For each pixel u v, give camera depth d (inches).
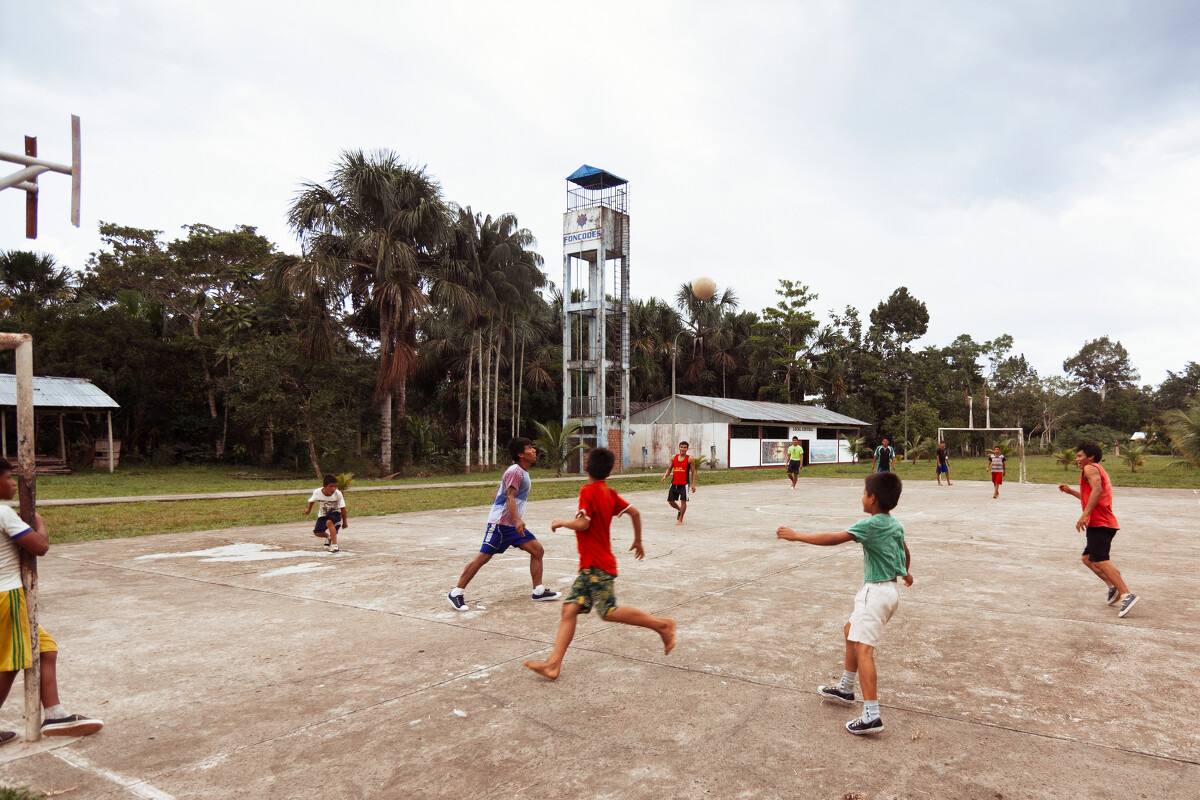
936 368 2598.4
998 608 257.3
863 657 150.4
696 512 599.8
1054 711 160.6
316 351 1174.3
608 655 202.5
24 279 1497.3
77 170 162.4
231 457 1492.4
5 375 1246.3
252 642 216.4
